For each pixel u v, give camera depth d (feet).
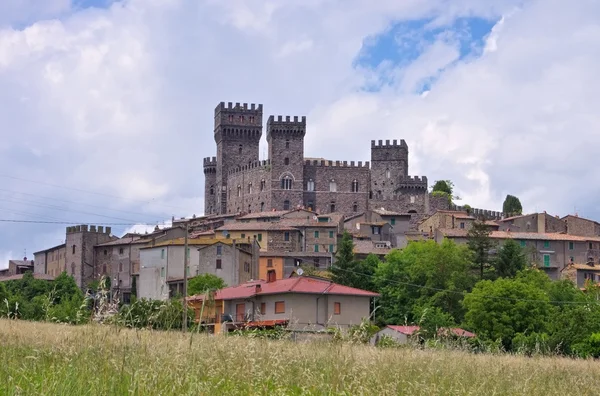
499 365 90.33
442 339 108.88
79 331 65.26
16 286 479.00
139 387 54.90
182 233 566.77
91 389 55.72
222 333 75.46
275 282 274.16
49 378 57.82
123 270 601.21
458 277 458.91
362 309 264.11
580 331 250.57
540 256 611.88
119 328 63.21
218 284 411.95
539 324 327.67
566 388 85.15
